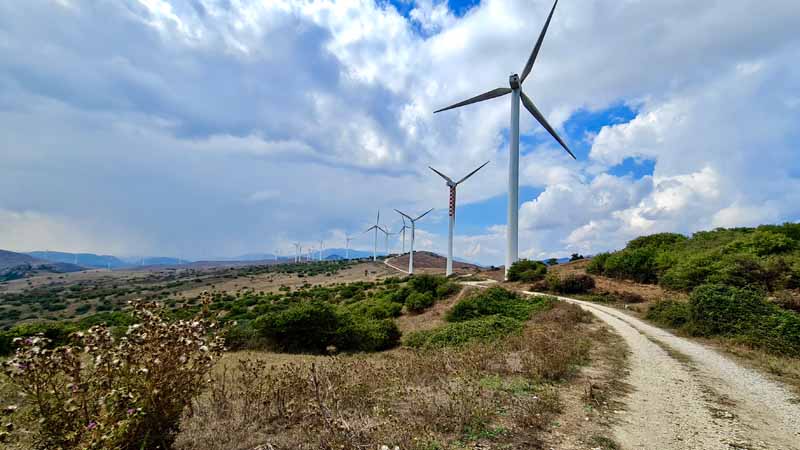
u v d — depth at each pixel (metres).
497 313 26.92
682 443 5.51
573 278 34.44
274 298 56.31
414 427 5.02
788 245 26.77
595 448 5.07
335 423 4.56
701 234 44.19
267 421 5.27
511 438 5.17
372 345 22.20
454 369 8.64
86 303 75.06
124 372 3.71
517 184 46.28
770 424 6.50
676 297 23.84
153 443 3.93
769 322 13.87
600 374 9.45
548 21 42.72
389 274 99.62
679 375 9.73
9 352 15.62
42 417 3.37
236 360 12.98
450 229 63.09
